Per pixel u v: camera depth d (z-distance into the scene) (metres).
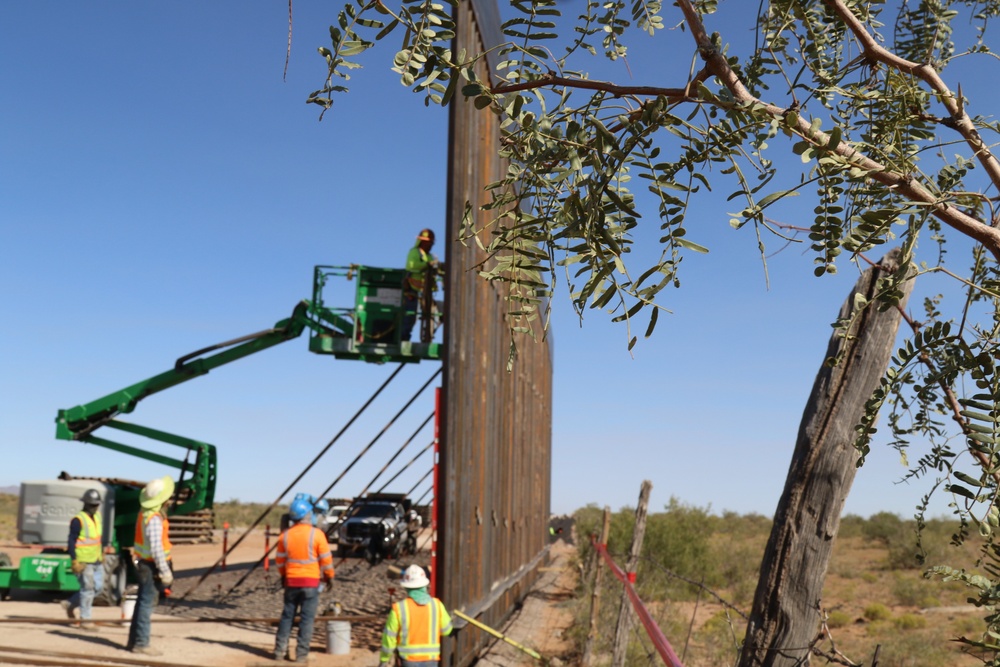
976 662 13.05
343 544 22.38
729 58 1.24
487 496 10.05
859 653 12.96
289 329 16.20
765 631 2.17
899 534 32.75
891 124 1.47
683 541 22.92
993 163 1.38
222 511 55.41
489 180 9.45
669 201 1.16
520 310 1.38
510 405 12.27
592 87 1.29
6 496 58.50
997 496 1.23
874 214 1.23
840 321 1.28
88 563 11.74
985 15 1.76
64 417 17.31
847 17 1.44
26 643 9.95
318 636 12.55
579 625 12.80
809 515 2.15
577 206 1.18
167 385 17.33
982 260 1.79
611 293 1.14
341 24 1.18
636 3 1.36
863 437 1.37
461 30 7.04
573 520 34.81
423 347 14.79
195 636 11.66
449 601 7.84
